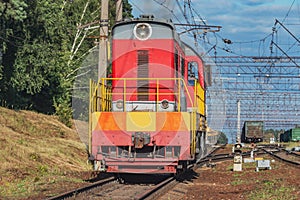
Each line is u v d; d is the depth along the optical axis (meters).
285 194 14.26
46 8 33.09
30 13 31.55
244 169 24.81
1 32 29.14
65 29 36.38
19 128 26.98
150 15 17.38
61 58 37.34
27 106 35.66
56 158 22.00
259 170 24.02
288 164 28.30
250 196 13.93
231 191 15.38
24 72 31.91
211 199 13.51
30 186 14.88
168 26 17.03
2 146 20.48
